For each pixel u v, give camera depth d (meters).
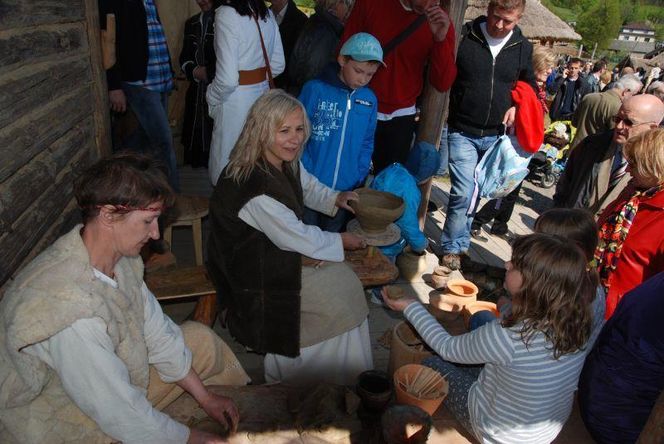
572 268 1.66
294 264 2.20
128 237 1.39
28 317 1.24
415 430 1.76
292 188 2.29
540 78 4.50
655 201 2.34
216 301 2.70
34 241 1.93
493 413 1.94
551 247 1.69
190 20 4.97
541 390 1.80
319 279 2.26
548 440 1.98
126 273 1.57
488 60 3.70
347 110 3.04
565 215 2.15
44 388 1.42
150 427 1.48
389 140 3.65
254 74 3.39
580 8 109.12
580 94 10.29
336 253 2.26
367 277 2.66
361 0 3.33
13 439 1.44
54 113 2.23
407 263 3.68
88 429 1.48
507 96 3.83
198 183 5.20
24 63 1.93
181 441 1.59
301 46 3.92
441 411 2.24
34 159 2.02
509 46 3.69
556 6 110.75
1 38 1.74
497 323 1.85
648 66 25.12
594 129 4.93
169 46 5.38
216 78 3.27
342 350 2.38
